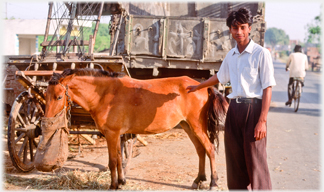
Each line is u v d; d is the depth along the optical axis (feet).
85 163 18.80
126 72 18.24
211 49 25.32
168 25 25.25
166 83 15.47
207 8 38.32
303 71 37.50
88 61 16.93
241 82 10.89
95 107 14.65
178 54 25.40
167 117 14.92
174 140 24.62
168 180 16.17
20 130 16.75
